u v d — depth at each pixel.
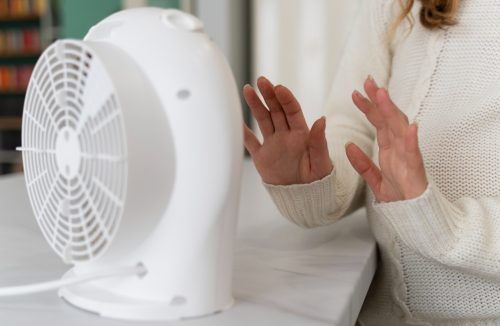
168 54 0.48
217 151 0.48
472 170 0.77
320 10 3.38
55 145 0.52
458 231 0.64
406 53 0.89
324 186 0.76
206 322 0.50
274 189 0.78
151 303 0.50
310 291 0.58
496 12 0.79
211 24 3.56
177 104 0.48
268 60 3.54
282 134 0.73
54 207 0.53
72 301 0.53
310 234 0.85
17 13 4.84
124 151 0.45
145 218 0.48
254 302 0.55
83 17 4.02
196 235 0.49
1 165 4.87
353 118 0.95
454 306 0.78
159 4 3.70
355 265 0.68
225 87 0.49
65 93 0.50
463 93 0.79
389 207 0.62
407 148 0.57
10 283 0.60
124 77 0.47
